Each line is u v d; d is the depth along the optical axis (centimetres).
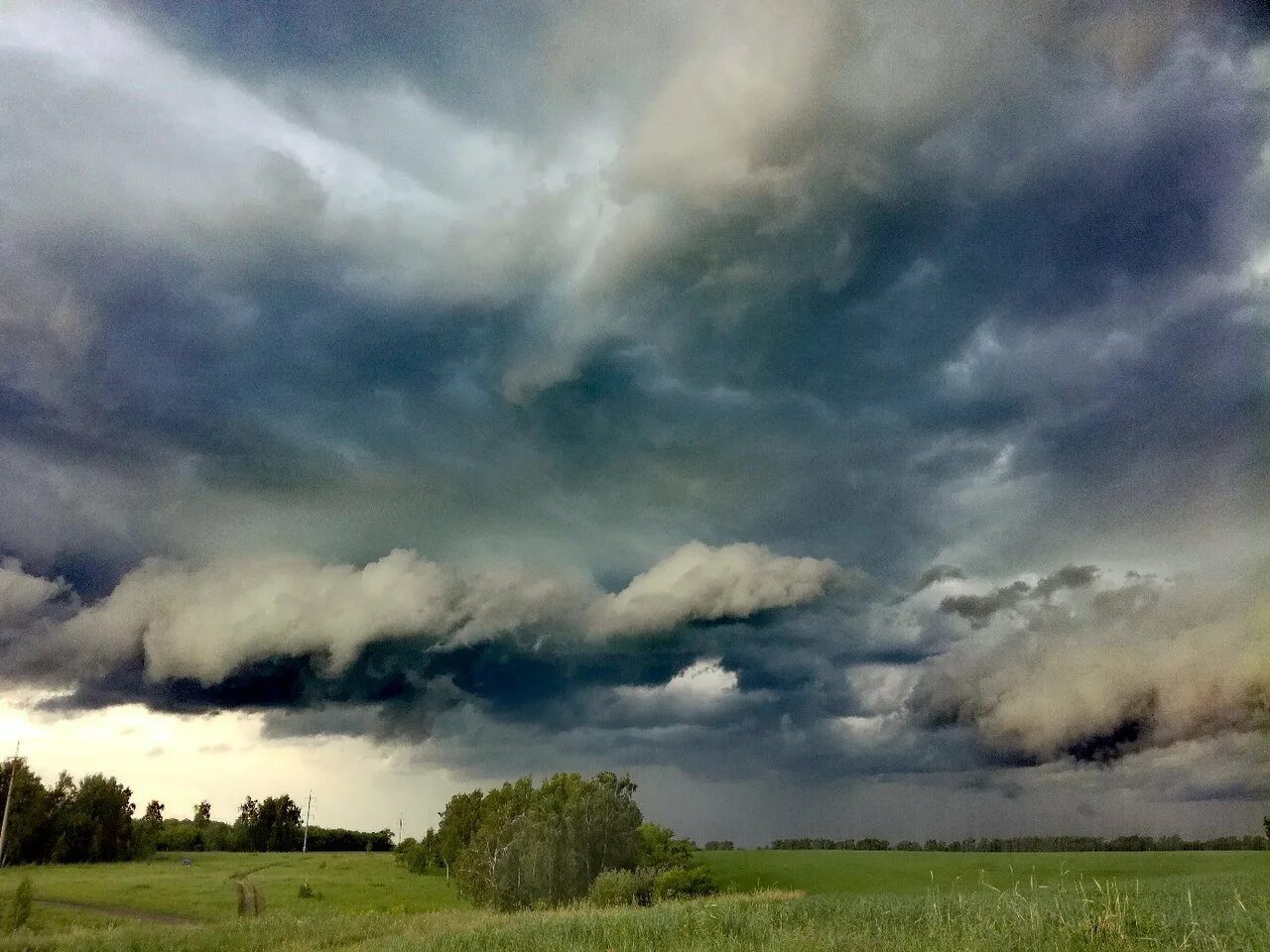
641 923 1867
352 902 7856
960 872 8775
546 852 5953
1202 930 1188
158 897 7581
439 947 1906
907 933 1354
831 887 8088
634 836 6388
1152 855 9550
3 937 3669
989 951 1095
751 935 1562
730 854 10875
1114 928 1159
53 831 12050
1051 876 7112
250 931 3622
